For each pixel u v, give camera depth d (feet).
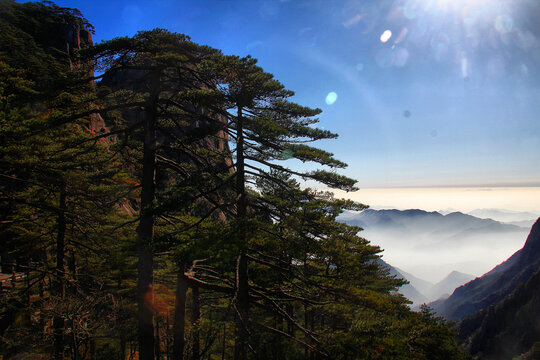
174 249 33.68
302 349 36.42
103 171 47.83
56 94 36.73
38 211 55.88
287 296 40.60
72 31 182.19
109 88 39.14
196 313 52.11
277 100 36.83
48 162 43.42
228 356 72.54
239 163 36.29
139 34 34.68
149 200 37.19
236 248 28.63
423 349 32.60
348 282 42.78
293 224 35.76
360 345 30.22
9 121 37.52
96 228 55.11
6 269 74.18
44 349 51.83
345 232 42.73
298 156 36.76
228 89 34.53
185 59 35.06
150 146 38.04
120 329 59.98
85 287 68.28
